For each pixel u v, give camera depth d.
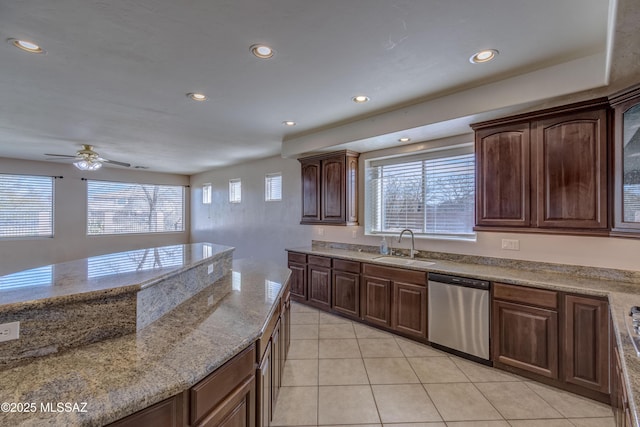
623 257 2.41
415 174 3.93
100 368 1.12
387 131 3.28
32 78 2.42
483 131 2.82
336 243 4.80
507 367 2.62
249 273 2.96
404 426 1.98
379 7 1.62
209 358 1.21
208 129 3.91
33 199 5.91
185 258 2.30
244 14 1.67
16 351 1.15
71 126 3.72
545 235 2.80
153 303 1.62
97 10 1.62
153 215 7.63
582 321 2.21
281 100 2.94
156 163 6.45
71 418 0.85
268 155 5.68
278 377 2.21
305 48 2.03
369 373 2.63
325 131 3.94
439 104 2.85
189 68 2.29
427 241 3.70
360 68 2.29
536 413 2.10
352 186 4.27
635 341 1.37
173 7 1.60
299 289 4.64
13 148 4.86
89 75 2.38
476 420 2.03
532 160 2.53
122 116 3.36
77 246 6.40
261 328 1.55
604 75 2.05
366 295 3.72
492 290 2.67
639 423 0.85
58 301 1.24
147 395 0.96
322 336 3.43
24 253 5.78
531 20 1.73
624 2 1.27
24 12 1.62
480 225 2.84
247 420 1.45
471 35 1.88
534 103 2.38
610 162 2.18
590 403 2.19
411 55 2.12
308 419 2.04
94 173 6.62
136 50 2.03
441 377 2.56
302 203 4.75
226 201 6.98
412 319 3.25
